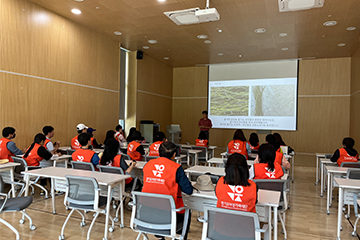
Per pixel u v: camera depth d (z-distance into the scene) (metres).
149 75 9.79
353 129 8.64
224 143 10.85
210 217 1.86
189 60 10.26
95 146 5.94
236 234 1.77
